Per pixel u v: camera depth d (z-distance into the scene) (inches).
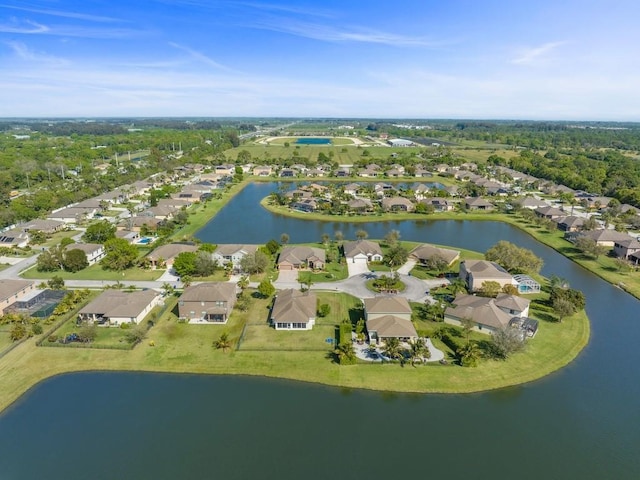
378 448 2042.3
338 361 2657.5
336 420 2223.2
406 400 2377.0
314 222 6299.2
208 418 2228.1
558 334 3024.1
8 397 2373.3
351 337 2915.8
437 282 3905.0
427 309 3253.0
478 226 6195.9
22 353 2738.7
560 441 2114.9
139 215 6092.5
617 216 6520.7
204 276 3998.5
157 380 2524.6
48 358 2696.9
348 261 4429.1
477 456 2009.1
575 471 1940.2
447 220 6505.9
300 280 3912.4
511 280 3631.9
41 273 4072.3
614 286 3976.4
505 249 4170.8
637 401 2407.7
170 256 4284.0
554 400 2400.3
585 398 2422.5
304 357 2704.2
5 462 1962.4
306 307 3142.2
